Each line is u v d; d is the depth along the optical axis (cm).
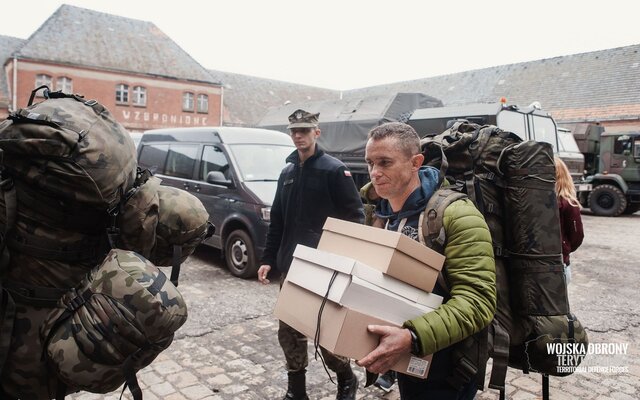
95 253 166
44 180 148
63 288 159
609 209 1534
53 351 147
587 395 335
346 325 149
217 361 376
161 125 3519
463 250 159
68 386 161
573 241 359
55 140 146
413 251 156
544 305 193
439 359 173
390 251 154
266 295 555
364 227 168
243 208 621
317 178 307
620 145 1530
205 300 532
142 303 146
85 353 145
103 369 147
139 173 179
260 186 632
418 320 149
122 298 146
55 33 3253
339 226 179
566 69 2934
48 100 165
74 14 3438
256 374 354
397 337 147
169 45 3716
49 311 158
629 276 700
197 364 369
